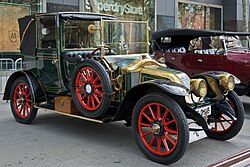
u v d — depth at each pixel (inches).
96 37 235.6
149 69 192.5
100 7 576.4
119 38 226.1
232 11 810.2
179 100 173.3
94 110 197.2
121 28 226.7
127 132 230.8
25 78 250.4
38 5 509.0
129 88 196.7
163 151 174.6
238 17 807.1
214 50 324.8
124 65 201.5
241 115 201.3
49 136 220.8
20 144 203.2
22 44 258.7
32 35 247.8
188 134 163.5
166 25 683.4
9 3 486.9
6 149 193.5
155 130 173.5
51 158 179.0
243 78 301.1
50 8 518.6
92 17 237.5
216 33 312.8
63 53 227.1
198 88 183.2
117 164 170.7
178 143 164.1
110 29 222.2
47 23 234.2
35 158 179.0
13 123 256.1
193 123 210.7
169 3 689.6
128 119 204.7
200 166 168.4
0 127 243.9
